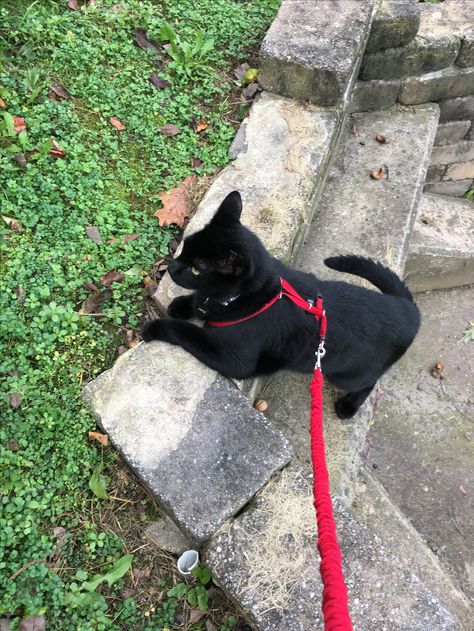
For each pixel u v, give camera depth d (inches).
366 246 41.3
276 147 41.2
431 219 57.1
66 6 44.1
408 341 32.9
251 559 25.3
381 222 42.6
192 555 27.1
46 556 25.8
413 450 46.4
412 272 54.6
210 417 28.8
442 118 52.6
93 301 33.3
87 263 34.1
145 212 37.9
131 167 39.4
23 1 42.4
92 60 42.1
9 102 37.4
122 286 34.2
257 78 46.0
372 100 49.5
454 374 51.9
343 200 43.9
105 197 37.2
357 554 25.8
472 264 54.9
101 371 31.3
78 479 28.0
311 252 41.0
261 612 24.1
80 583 25.9
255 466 27.5
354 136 48.4
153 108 42.3
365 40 44.3
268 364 31.0
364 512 33.4
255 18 51.0
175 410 28.9
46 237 34.2
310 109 43.6
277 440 28.4
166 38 45.5
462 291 58.1
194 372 30.1
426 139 48.1
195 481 26.9
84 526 27.2
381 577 25.3
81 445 28.4
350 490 33.5
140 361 30.3
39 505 26.6
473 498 44.1
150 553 27.6
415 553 32.5
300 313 29.1
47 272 32.9
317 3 45.1
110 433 28.2
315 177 40.0
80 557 26.5
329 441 34.6
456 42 45.9
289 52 41.5
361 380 33.6
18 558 25.4
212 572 25.4
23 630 23.9
